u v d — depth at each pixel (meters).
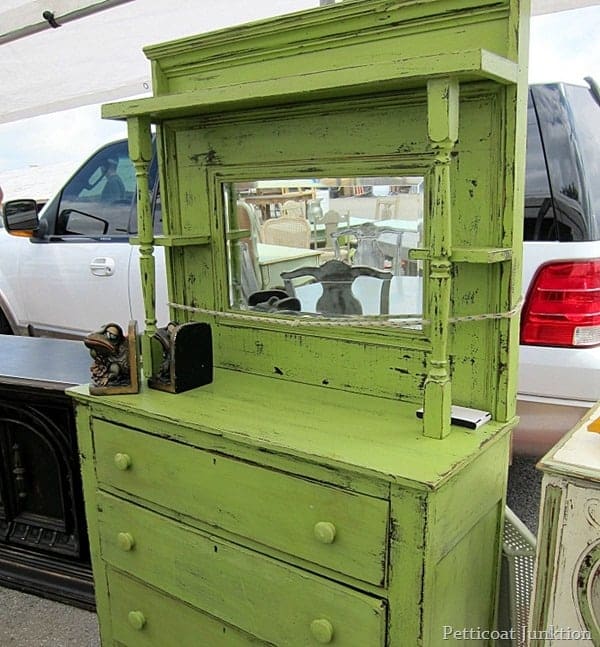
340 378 1.45
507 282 1.22
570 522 1.05
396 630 1.11
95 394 1.49
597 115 2.11
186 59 1.53
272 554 1.25
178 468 1.37
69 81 3.11
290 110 1.38
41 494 2.00
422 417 1.26
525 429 2.05
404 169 1.28
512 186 1.17
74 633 1.84
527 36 1.14
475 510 1.22
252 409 1.36
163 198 1.65
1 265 3.63
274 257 1.51
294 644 1.25
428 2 1.18
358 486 1.10
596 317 1.92
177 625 1.48
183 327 1.47
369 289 1.39
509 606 1.43
